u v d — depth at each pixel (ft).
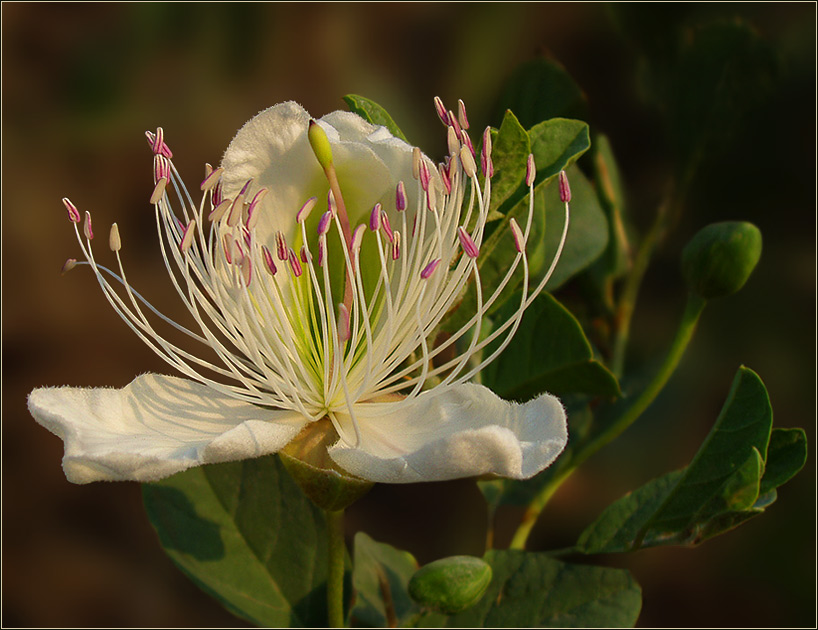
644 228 1.21
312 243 0.99
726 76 1.12
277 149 0.97
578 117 1.08
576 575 1.03
